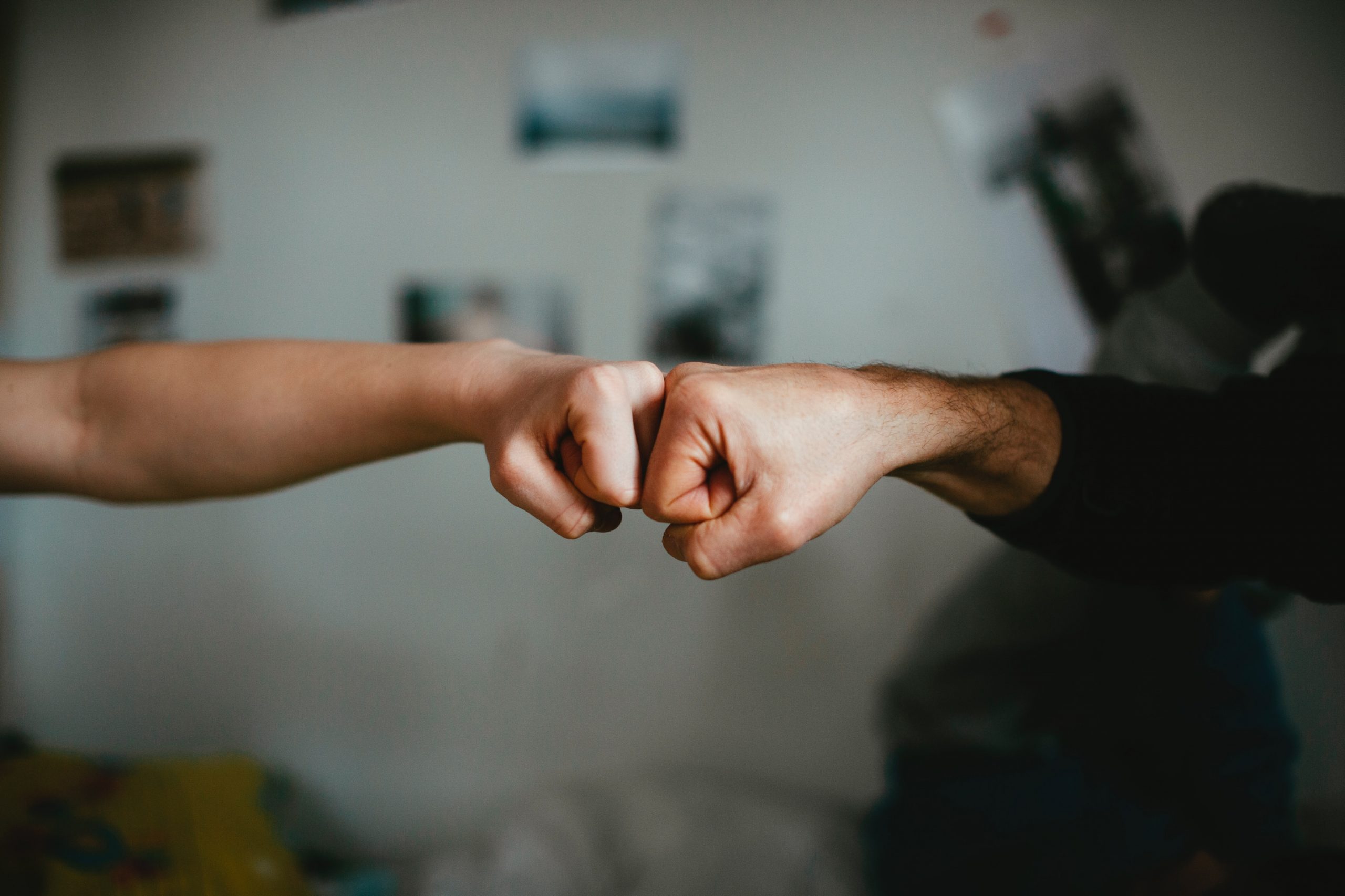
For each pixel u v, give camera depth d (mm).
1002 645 1182
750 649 1299
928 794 1146
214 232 1299
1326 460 486
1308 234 828
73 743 1406
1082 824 1062
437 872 1204
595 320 1260
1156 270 1149
